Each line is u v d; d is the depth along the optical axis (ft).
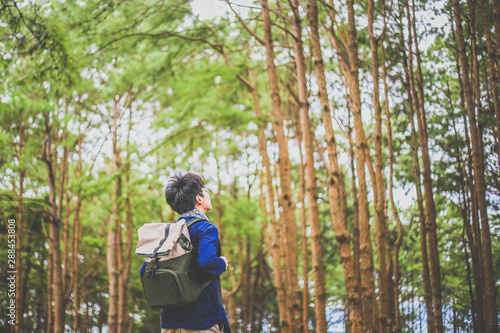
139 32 26.99
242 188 52.34
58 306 35.83
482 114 24.82
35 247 45.73
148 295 7.56
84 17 26.13
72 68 26.86
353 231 42.01
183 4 27.12
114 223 40.96
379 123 26.68
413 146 30.27
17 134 32.58
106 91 28.81
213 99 26.50
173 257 7.54
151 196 34.83
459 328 36.70
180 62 29.55
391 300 31.01
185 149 31.01
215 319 7.64
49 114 31.19
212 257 7.36
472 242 29.40
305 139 25.75
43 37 25.59
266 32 27.30
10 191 39.96
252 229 31.04
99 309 64.03
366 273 24.77
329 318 49.88
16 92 27.14
